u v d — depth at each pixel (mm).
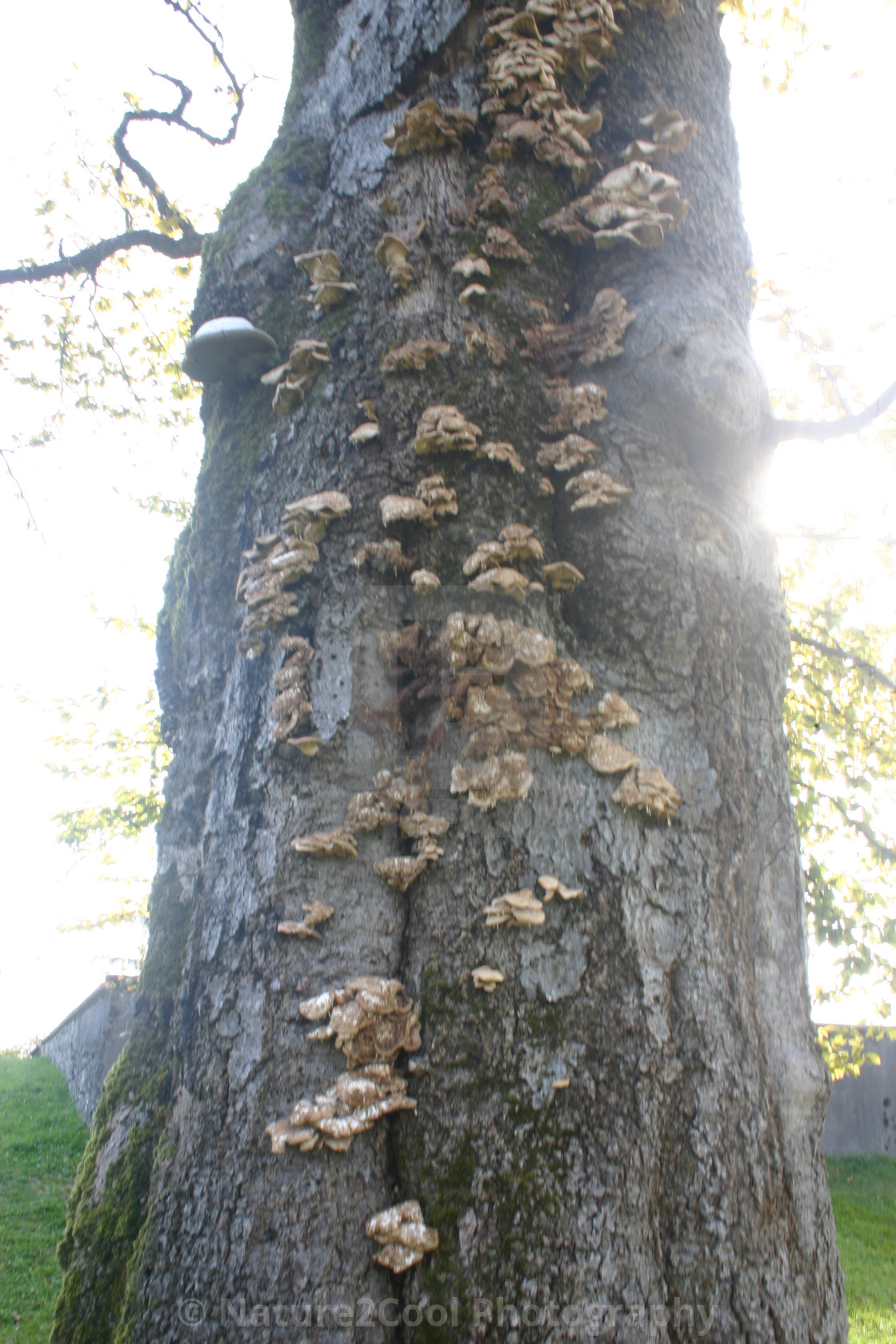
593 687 2713
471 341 3008
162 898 2994
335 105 3746
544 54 3330
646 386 2992
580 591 2857
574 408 2998
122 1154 2582
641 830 2568
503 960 2375
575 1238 2143
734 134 3955
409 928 2482
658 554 2842
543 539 2873
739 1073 2445
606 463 2939
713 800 2691
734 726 2859
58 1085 13125
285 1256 2150
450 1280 2102
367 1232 2168
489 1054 2293
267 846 2574
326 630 2752
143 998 2836
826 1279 2420
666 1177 2291
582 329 3125
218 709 3053
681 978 2467
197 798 2998
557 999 2354
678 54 3715
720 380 2922
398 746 2658
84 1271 2449
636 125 3506
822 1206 2506
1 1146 9930
